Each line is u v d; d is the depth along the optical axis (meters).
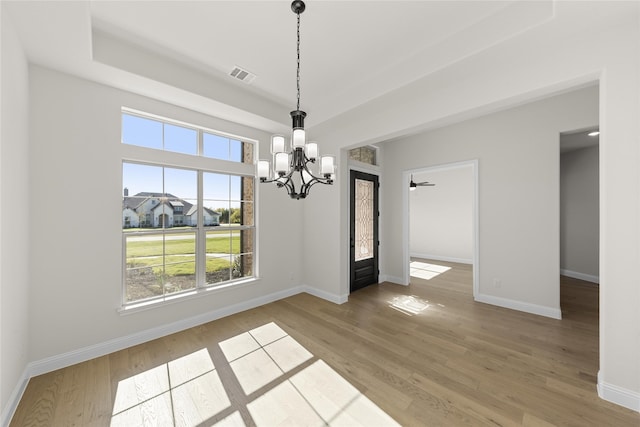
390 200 5.14
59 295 2.26
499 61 2.20
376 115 3.34
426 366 2.29
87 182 2.41
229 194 3.57
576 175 5.23
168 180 3.00
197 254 3.22
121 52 2.25
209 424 1.68
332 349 2.58
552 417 1.70
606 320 1.82
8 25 1.64
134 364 2.32
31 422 1.68
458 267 6.59
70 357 2.29
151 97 2.77
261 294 3.85
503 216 3.72
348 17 2.00
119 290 2.57
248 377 2.15
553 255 3.33
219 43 2.30
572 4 1.61
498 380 2.08
